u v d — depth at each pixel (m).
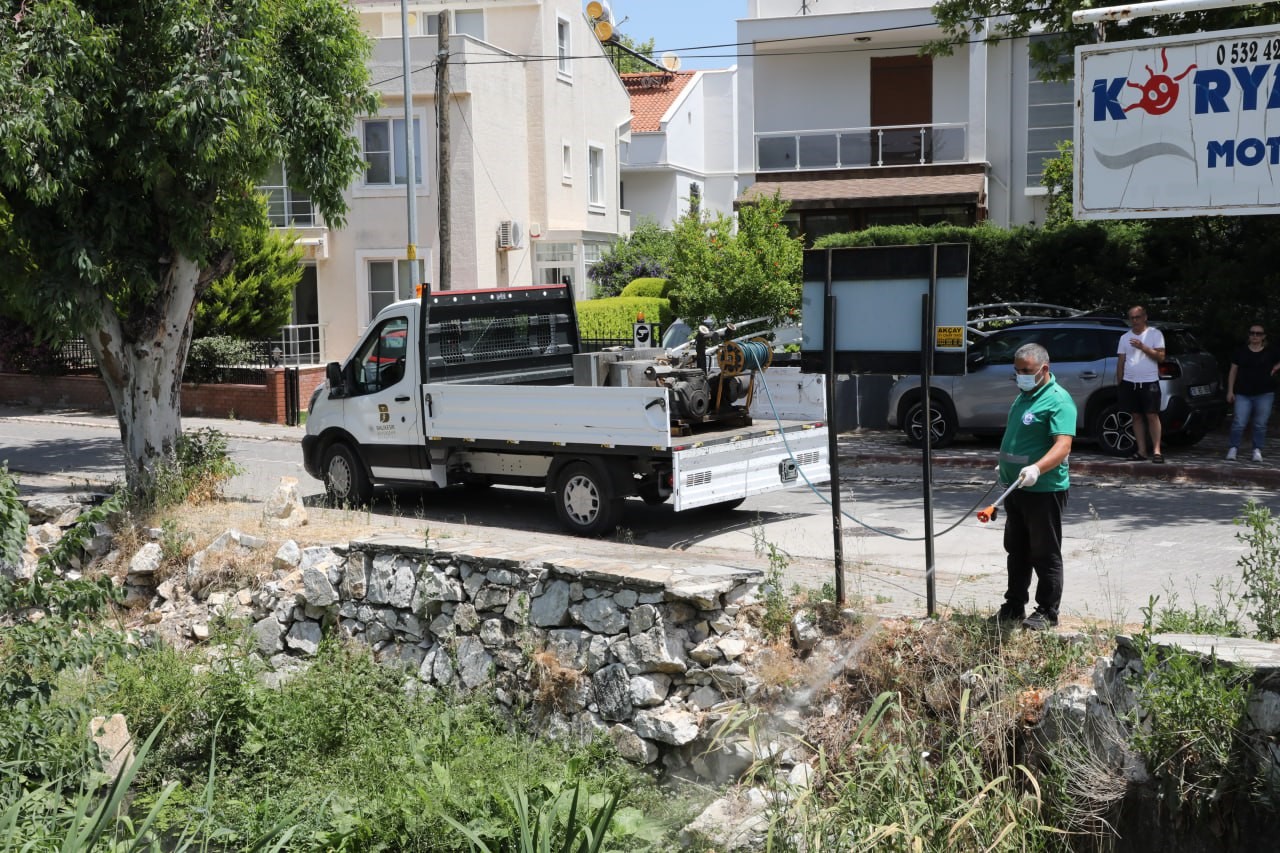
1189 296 19.17
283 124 13.08
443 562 9.86
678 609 8.46
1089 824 6.17
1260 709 5.73
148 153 11.52
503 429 12.04
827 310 8.01
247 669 9.31
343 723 8.55
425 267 29.31
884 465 16.22
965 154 28.95
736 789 7.17
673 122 39.06
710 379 12.03
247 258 24.64
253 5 11.63
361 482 13.45
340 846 6.64
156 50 11.59
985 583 9.23
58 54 10.94
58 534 12.14
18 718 6.82
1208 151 10.32
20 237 11.73
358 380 13.38
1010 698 6.87
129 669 9.52
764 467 12.02
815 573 9.70
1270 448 16.22
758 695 7.94
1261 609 7.07
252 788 7.82
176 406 13.21
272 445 20.45
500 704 9.23
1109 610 8.41
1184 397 15.28
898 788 6.18
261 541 11.06
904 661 7.52
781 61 30.44
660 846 6.55
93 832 5.36
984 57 28.30
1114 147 10.76
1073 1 16.86
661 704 8.37
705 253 23.48
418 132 29.00
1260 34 9.97
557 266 32.72
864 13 28.59
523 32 32.06
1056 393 7.21
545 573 9.17
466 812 6.69
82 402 24.78
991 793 6.43
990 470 15.53
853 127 30.20
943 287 7.62
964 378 16.64
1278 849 5.59
